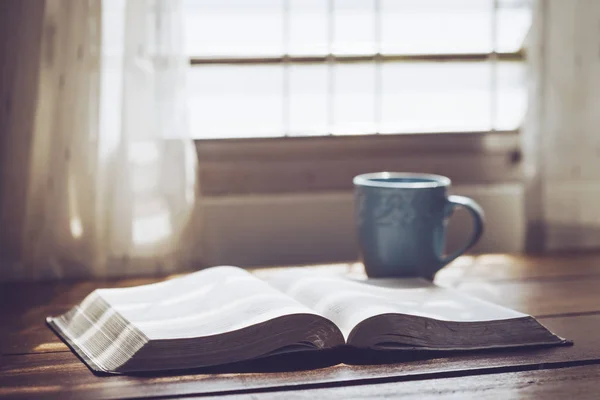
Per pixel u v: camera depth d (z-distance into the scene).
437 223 1.25
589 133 1.49
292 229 1.46
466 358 1.06
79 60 1.35
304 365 1.04
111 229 1.37
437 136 1.49
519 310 1.19
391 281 1.21
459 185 1.49
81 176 1.36
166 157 1.37
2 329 1.14
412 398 0.99
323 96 1.48
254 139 1.45
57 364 1.05
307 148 1.46
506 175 1.50
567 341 1.09
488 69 1.51
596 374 1.03
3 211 1.35
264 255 1.45
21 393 0.99
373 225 1.25
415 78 1.50
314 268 1.38
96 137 1.36
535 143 1.48
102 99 1.36
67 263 1.36
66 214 1.36
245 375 1.02
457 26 1.50
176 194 1.38
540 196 1.49
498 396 0.99
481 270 1.36
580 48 1.48
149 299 1.13
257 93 1.47
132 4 1.36
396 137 1.48
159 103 1.37
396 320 1.06
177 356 1.03
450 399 0.99
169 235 1.38
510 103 1.51
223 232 1.44
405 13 1.49
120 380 1.01
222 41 1.46
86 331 1.11
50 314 1.20
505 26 1.50
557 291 1.26
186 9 1.45
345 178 1.47
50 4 1.34
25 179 1.35
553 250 1.49
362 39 1.49
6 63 1.34
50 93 1.35
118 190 1.37
